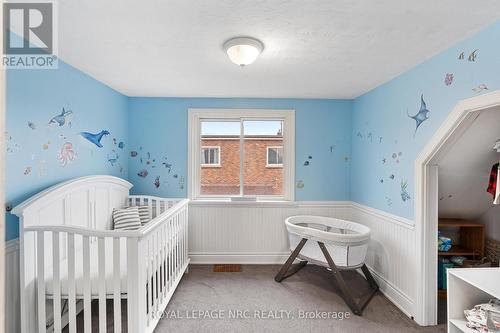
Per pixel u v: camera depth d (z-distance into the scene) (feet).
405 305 7.70
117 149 10.07
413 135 7.43
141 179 11.02
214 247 11.15
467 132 6.44
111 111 9.63
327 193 11.29
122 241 8.05
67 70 7.26
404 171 7.85
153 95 10.70
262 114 11.09
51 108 6.69
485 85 5.31
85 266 5.59
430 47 6.18
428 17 4.93
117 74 8.14
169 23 5.18
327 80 8.69
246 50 5.84
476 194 8.64
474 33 5.51
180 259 9.16
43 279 5.64
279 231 11.21
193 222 11.10
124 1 4.45
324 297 8.39
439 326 7.07
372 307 7.92
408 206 7.67
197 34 5.62
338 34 5.60
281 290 8.80
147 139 11.02
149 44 6.10
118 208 9.55
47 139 6.57
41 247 5.61
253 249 11.19
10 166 5.58
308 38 5.78
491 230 9.16
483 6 4.57
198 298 8.24
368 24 5.20
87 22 5.13
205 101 11.05
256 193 11.52
